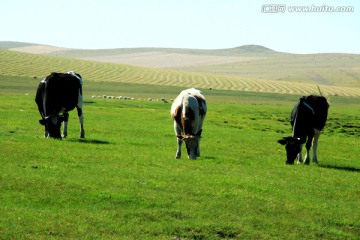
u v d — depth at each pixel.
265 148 28.53
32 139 24.06
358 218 15.01
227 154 25.09
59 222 12.72
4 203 13.73
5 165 17.67
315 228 13.87
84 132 28.55
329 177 20.41
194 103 21.95
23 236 11.77
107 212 13.71
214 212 14.38
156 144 26.61
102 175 17.34
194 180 17.61
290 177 19.86
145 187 16.22
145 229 12.83
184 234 12.84
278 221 14.12
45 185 15.34
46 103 25.55
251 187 17.28
